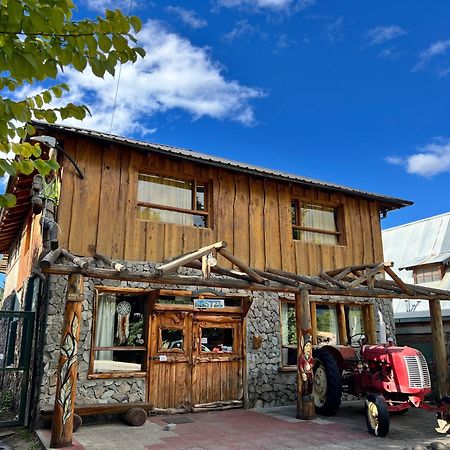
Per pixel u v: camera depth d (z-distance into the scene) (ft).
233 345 29.37
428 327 35.96
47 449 17.97
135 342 26.27
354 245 36.11
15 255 41.01
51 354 23.18
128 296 26.76
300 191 34.58
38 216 27.50
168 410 26.08
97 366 24.81
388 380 23.47
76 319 19.67
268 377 29.71
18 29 6.33
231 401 28.32
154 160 28.73
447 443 20.20
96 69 7.06
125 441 19.89
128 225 27.04
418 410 28.99
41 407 22.25
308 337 25.82
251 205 31.96
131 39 7.21
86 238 25.48
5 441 21.30
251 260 30.94
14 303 37.11
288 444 19.83
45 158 27.40
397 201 37.55
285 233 32.96
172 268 21.50
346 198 36.73
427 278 51.47
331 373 26.07
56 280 24.12
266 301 30.89
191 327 27.96
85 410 22.16
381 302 36.01
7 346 30.66
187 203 30.14
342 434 21.79
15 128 7.25
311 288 26.35
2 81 6.99
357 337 34.53
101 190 26.53
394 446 19.61
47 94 7.91
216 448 19.01
